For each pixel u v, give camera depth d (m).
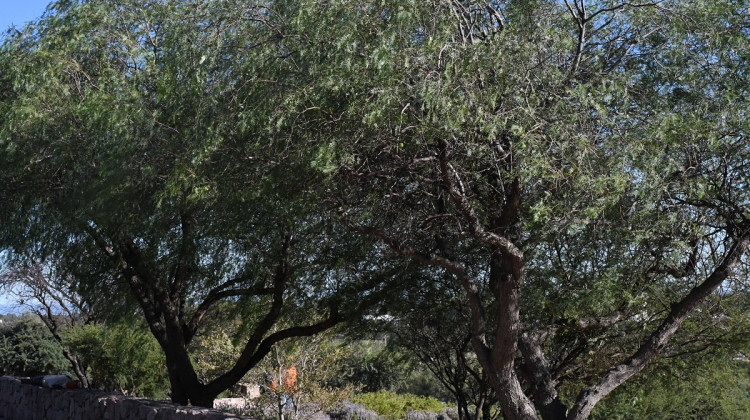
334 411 22.06
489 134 6.92
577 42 8.07
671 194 7.49
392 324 11.91
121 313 12.87
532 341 8.46
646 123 7.25
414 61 7.11
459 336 11.73
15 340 30.22
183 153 7.96
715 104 7.63
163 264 11.24
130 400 10.98
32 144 9.60
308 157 7.20
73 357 22.64
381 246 10.32
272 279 11.70
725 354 11.02
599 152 7.05
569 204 6.96
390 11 7.30
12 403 15.72
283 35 7.51
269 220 9.21
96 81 9.20
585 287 8.23
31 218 10.79
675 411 15.62
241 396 25.06
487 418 11.67
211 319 14.76
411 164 7.65
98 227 10.33
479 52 7.13
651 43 8.14
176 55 7.94
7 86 10.27
